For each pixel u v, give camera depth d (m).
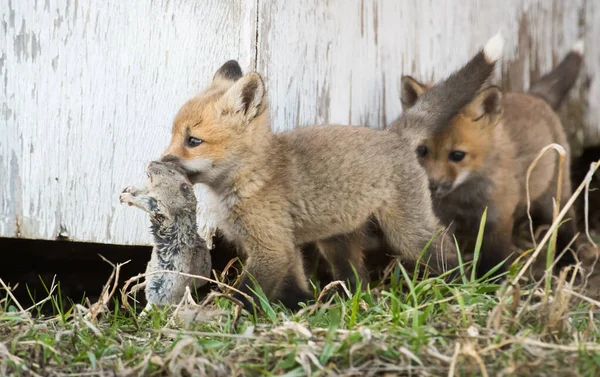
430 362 6.38
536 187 12.43
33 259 11.59
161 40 10.35
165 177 8.55
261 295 8.18
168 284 8.63
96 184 10.17
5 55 9.90
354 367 6.29
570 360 6.33
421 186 10.23
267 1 10.76
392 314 7.60
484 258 11.91
